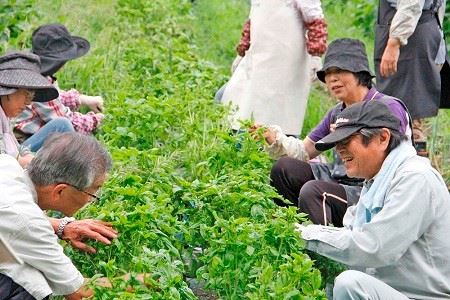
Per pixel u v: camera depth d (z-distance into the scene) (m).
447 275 5.47
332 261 6.12
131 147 7.27
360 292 5.28
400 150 5.52
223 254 5.55
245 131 6.95
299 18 8.55
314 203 6.66
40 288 5.03
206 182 6.67
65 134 5.23
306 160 7.28
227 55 12.79
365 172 5.57
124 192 5.82
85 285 5.25
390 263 5.41
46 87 6.43
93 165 5.16
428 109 8.04
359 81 6.89
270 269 5.25
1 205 4.97
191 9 13.44
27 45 9.88
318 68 8.75
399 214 5.35
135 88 9.56
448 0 11.59
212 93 9.64
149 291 5.16
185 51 10.95
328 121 7.19
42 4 11.49
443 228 5.44
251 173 6.41
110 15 11.67
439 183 5.48
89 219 5.62
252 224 5.72
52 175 5.12
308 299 5.20
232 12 13.95
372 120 5.48
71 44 7.67
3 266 5.02
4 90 6.36
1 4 9.82
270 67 8.51
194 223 6.04
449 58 8.85
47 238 5.06
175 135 7.46
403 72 8.07
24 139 7.54
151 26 11.62
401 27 7.84
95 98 8.43
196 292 6.34
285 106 8.54
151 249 5.57
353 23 13.30
